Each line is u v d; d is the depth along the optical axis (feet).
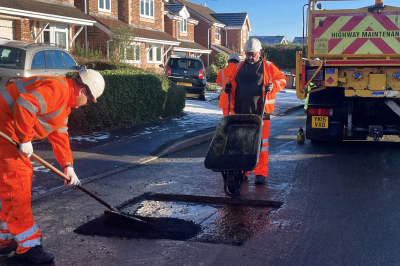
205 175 23.30
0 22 53.31
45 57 32.83
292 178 22.54
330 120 31.63
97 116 33.01
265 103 20.85
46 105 11.83
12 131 12.40
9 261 12.89
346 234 14.79
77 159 25.40
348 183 21.38
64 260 12.96
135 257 13.14
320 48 29.32
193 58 65.57
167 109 43.29
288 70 153.69
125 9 83.87
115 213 15.38
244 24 155.43
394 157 27.53
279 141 34.19
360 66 28.55
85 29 73.87
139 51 77.46
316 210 17.34
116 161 25.85
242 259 12.95
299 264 12.57
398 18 27.84
